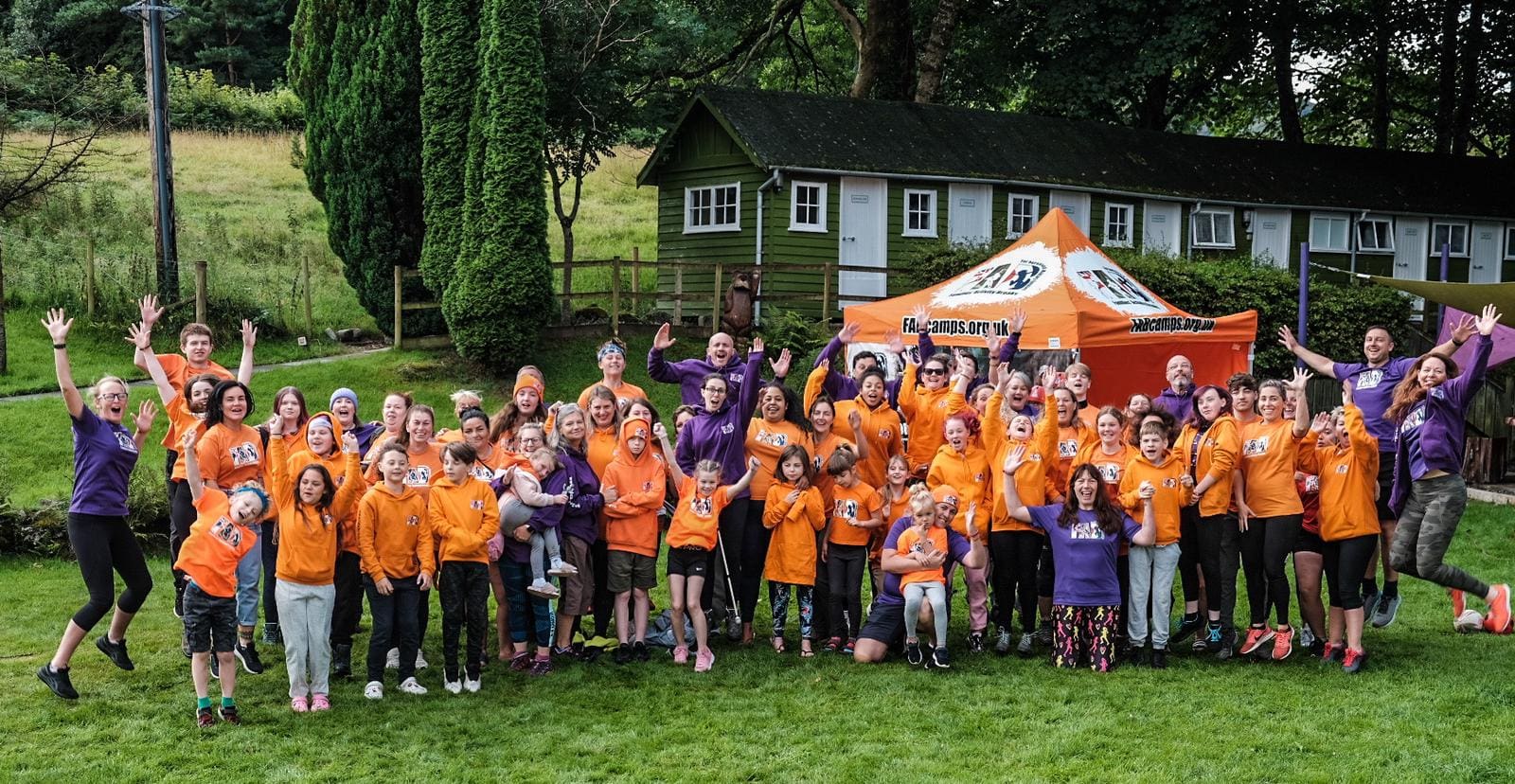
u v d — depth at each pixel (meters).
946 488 9.07
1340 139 38.78
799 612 9.19
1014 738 7.19
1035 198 25.91
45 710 7.53
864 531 9.23
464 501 8.13
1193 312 20.83
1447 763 6.64
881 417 9.92
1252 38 30.89
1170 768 6.62
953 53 31.84
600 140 24.06
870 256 24.42
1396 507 8.97
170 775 6.54
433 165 19.55
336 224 20.94
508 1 18.91
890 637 8.92
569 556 8.77
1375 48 33.16
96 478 7.84
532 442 8.55
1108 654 8.64
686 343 21.66
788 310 22.58
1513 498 15.30
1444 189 30.80
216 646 7.37
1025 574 9.08
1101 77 28.69
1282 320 21.22
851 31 29.44
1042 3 28.97
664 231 26.00
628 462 8.93
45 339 19.58
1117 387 14.18
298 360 20.00
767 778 6.57
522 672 8.56
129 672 8.30
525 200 19.09
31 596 10.43
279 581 7.63
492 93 18.94
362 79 20.16
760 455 9.41
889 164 24.11
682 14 26.02
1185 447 9.16
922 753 6.93
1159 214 27.41
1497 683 8.16
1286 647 8.77
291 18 51.06
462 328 19.23
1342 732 7.21
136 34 43.97
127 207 27.91
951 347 13.57
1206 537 8.93
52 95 28.86
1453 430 8.68
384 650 7.93
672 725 7.44
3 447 15.26
